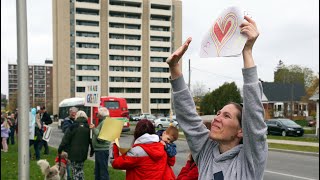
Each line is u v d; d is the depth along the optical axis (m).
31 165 11.61
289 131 30.08
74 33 94.62
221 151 2.36
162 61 102.00
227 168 2.25
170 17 103.25
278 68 99.50
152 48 101.62
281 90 82.75
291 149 19.08
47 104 119.56
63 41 93.56
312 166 13.67
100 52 96.62
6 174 10.14
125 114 30.83
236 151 2.26
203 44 2.29
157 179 4.60
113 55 98.25
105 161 8.20
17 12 4.76
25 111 4.82
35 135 13.20
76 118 8.14
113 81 97.69
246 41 2.06
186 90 2.48
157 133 5.50
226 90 60.78
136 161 4.56
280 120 31.50
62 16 93.81
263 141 2.14
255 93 2.08
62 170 8.16
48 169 7.55
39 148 13.34
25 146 4.83
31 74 156.50
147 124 4.75
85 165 11.78
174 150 4.98
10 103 100.44
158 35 101.69
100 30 96.88
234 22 2.13
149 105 100.06
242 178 2.18
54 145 21.73
